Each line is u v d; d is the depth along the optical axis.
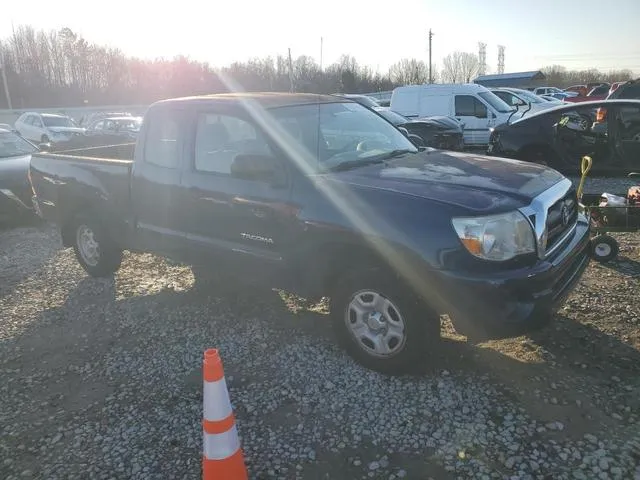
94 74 65.06
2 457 3.12
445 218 3.22
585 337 3.99
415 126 13.50
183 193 4.55
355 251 3.61
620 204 5.60
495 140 10.98
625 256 5.64
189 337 4.43
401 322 3.47
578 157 9.98
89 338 4.57
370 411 3.30
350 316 3.74
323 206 3.64
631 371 3.54
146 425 3.33
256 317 4.70
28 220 9.13
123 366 4.06
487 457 2.86
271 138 4.00
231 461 2.57
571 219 4.00
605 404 3.22
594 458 2.79
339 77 54.09
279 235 3.92
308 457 2.96
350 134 4.54
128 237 5.30
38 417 3.49
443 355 3.86
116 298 5.36
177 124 4.65
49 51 63.97
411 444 3.00
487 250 3.14
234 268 4.40
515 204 3.29
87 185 5.51
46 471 2.98
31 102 58.72
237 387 3.66
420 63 73.06
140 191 4.96
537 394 3.35
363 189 3.58
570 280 3.56
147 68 64.44
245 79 58.66
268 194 3.94
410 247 3.27
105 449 3.13
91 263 5.92
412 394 3.44
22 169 8.90
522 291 3.15
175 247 4.82
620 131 9.49
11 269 6.52
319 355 3.99
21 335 4.70
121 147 6.93
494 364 3.71
